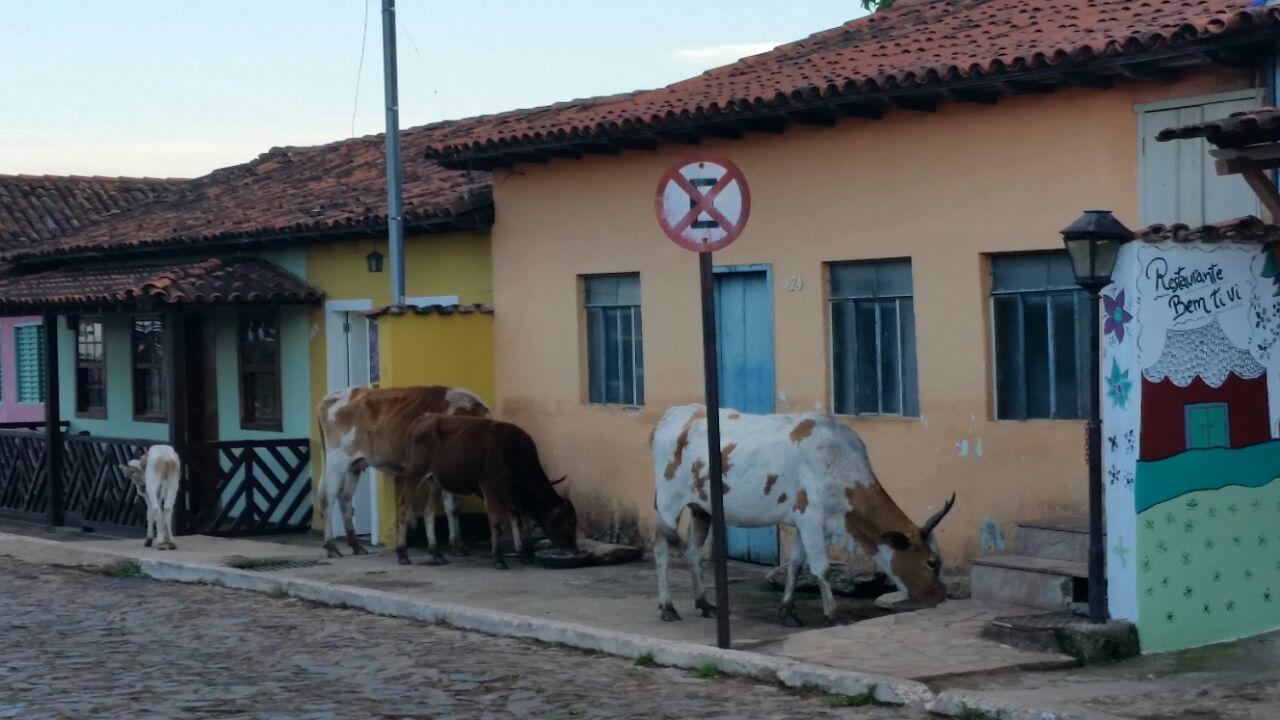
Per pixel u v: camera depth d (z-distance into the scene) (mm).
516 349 15719
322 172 20969
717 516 9516
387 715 8023
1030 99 10992
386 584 13023
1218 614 9148
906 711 7918
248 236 17875
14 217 27344
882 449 12141
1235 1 10469
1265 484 9352
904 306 12125
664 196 9523
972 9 14047
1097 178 10617
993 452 11320
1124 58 9898
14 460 20625
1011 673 8477
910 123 11828
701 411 11047
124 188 29484
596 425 14789
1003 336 11414
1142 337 8758
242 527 17391
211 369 19844
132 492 17938
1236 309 9195
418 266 16828
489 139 14695
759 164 13094
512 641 10320
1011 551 11188
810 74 12422
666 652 9352
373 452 15008
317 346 17984
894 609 10883
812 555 10422
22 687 8883
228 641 10453
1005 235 11195
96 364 22203
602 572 13469
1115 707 7605
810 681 8484
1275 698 7750
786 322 12914
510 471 13852
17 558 15430
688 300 13766
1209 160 9992
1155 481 8852
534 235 15414
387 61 15922
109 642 10461
